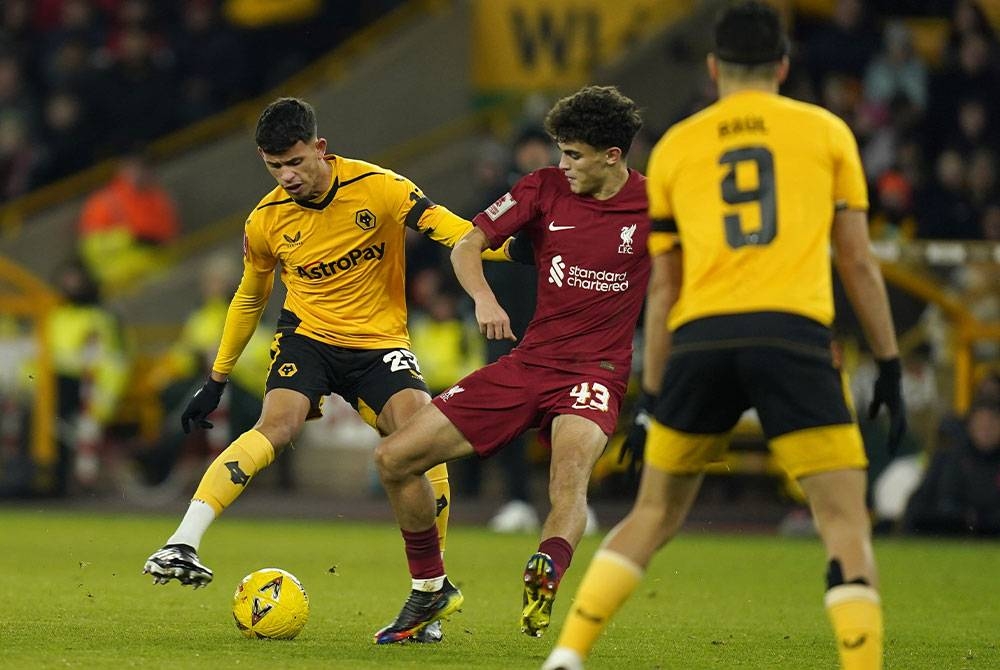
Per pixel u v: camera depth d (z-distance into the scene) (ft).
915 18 225.76
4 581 101.86
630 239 76.23
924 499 155.12
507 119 220.23
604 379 75.46
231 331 81.41
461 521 165.27
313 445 199.93
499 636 78.54
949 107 204.33
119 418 196.13
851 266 55.67
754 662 71.36
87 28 233.76
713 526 166.71
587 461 73.56
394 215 79.15
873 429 160.97
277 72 236.43
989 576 119.55
